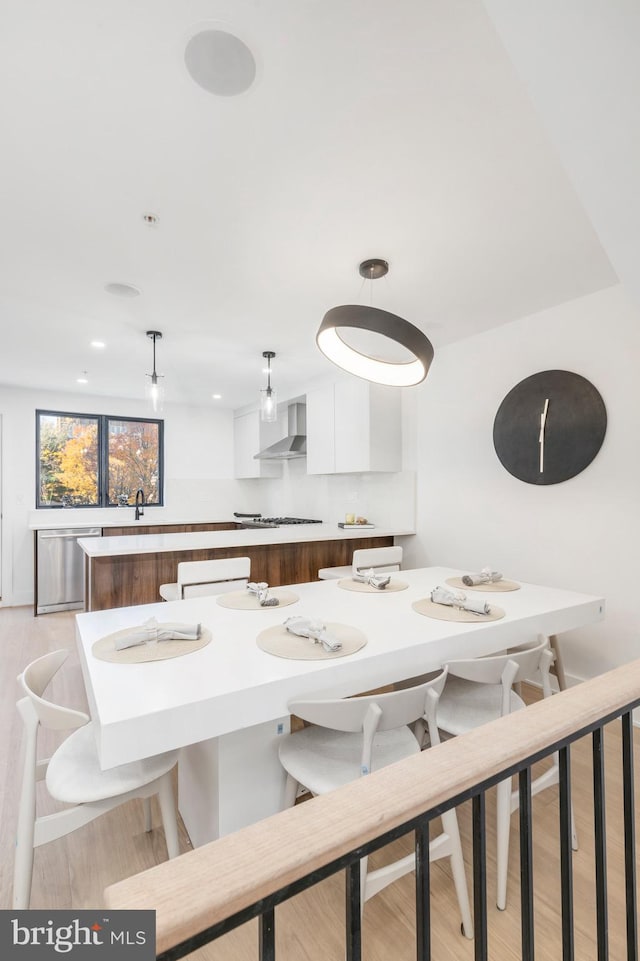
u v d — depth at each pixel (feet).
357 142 4.88
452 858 4.28
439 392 12.13
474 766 1.95
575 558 9.15
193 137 4.80
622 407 8.41
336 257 7.30
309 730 5.07
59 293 8.54
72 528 15.47
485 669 4.86
